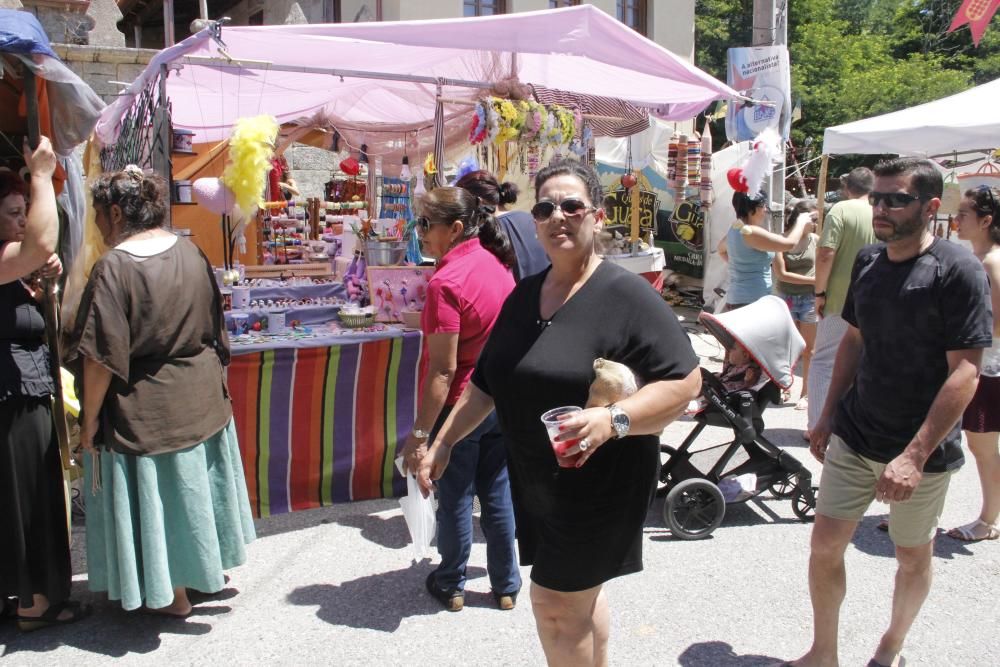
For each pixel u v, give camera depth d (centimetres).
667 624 325
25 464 302
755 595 349
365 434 439
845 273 478
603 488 204
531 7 1267
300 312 457
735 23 2391
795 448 562
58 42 723
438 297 301
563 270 209
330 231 724
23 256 280
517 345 211
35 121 286
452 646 310
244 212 429
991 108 681
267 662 298
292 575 368
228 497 327
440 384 301
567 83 618
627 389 190
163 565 305
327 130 791
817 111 2258
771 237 579
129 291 293
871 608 337
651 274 862
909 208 247
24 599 306
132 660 299
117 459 298
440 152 518
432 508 360
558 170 209
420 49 523
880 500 244
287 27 441
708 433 599
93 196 307
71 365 296
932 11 2731
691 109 664
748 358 416
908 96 2219
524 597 349
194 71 568
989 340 239
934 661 299
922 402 251
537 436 207
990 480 395
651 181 1189
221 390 326
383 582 361
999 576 365
